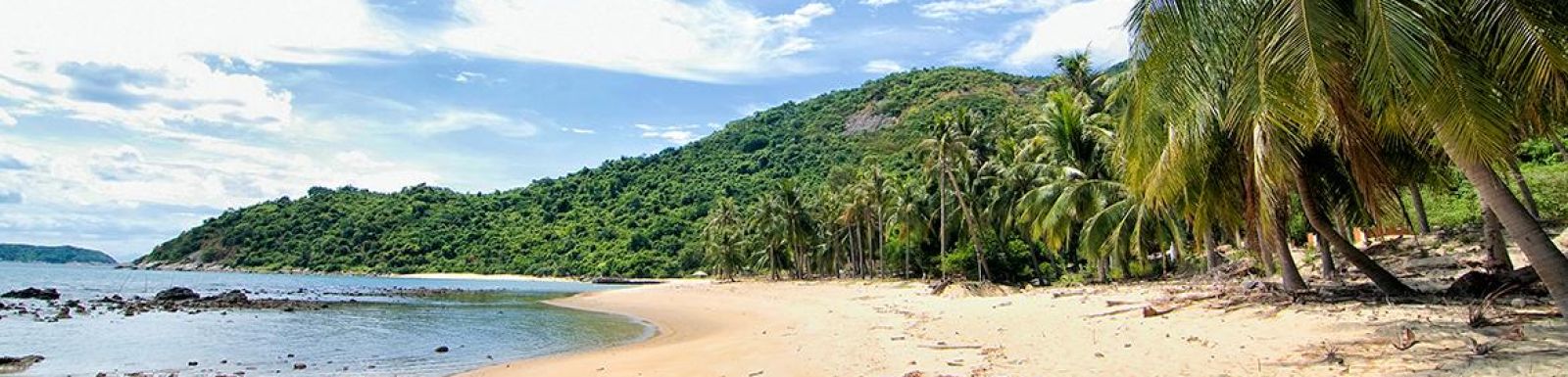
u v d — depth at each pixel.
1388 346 9.65
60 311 31.27
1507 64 7.09
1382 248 24.75
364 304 42.06
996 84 171.00
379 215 139.62
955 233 55.28
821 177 129.25
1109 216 29.19
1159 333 13.00
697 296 46.19
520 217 141.12
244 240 133.88
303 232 134.88
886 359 13.05
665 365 15.02
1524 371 7.52
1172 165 11.62
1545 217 25.06
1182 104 8.16
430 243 129.88
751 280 88.56
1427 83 6.70
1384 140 12.09
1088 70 34.53
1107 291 23.45
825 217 80.38
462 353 19.48
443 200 150.50
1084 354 11.70
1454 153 6.86
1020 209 35.47
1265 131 10.30
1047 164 36.94
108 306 35.59
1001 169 42.00
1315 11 7.32
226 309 35.22
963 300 27.31
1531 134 8.93
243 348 20.77
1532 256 7.63
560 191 152.12
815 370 12.59
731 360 14.91
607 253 119.06
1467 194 30.06
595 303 42.84
